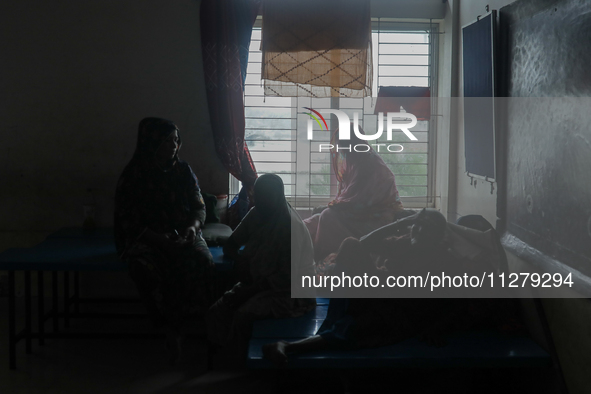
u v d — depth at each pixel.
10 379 3.00
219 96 4.05
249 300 2.93
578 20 2.32
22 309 4.17
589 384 2.20
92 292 4.20
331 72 4.12
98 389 2.90
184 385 2.95
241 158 4.13
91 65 4.12
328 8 4.06
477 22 3.56
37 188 4.19
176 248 3.11
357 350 2.48
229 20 4.01
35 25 4.07
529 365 2.43
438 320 2.62
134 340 3.56
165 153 3.26
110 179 4.20
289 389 2.90
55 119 4.15
